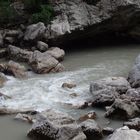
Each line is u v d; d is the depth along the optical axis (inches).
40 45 1025.5
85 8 1123.3
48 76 864.9
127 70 896.3
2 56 1013.8
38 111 668.7
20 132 599.5
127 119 629.6
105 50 1101.7
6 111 670.5
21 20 1131.9
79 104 698.8
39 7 1148.5
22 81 829.8
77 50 1102.4
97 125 586.6
